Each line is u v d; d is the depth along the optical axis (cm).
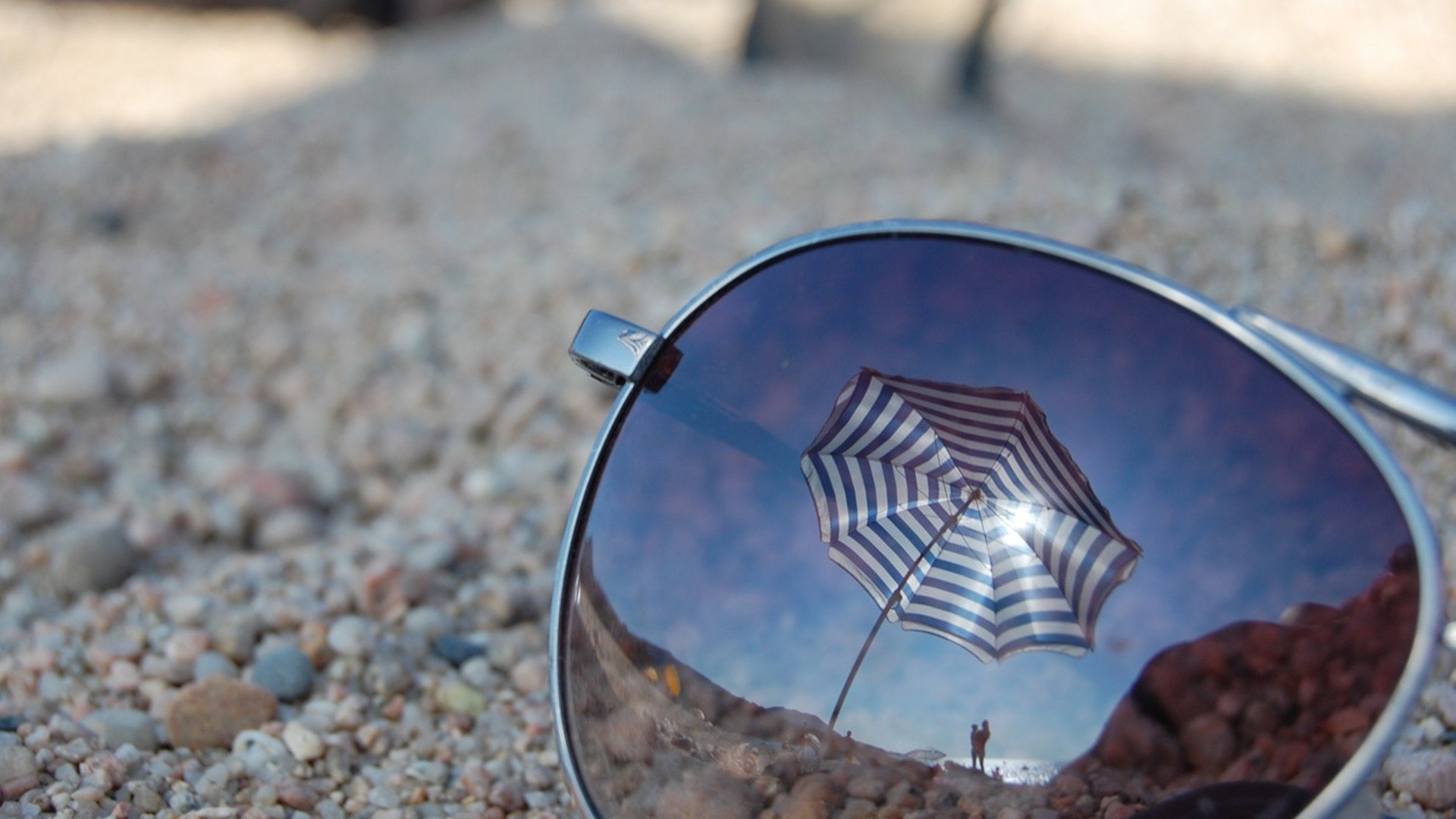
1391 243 22
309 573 18
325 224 37
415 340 26
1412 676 11
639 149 39
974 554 12
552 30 58
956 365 12
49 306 29
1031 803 12
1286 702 11
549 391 24
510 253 30
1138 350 12
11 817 13
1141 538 12
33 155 40
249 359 27
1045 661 12
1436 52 58
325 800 14
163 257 33
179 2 69
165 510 21
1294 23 61
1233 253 23
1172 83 57
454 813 14
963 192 28
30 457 23
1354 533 11
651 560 12
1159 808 12
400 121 46
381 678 16
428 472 23
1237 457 12
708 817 12
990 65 49
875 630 12
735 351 13
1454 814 14
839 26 47
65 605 18
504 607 18
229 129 45
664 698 12
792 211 30
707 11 61
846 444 12
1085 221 24
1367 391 13
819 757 12
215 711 15
